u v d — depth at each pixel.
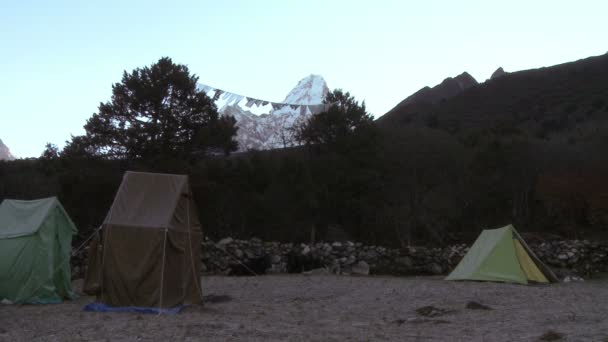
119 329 8.28
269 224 26.73
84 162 24.98
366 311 10.45
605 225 28.98
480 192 31.83
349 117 32.25
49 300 12.71
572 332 7.45
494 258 16.98
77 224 24.56
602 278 19.47
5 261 12.63
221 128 26.58
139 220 10.85
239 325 8.48
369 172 29.11
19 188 27.94
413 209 30.53
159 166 24.11
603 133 37.31
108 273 10.77
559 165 32.34
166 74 26.28
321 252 21.73
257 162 28.23
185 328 8.26
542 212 31.66
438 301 11.74
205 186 24.16
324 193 27.55
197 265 11.52
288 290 14.45
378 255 21.75
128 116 26.30
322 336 7.52
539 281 16.84
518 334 7.47
